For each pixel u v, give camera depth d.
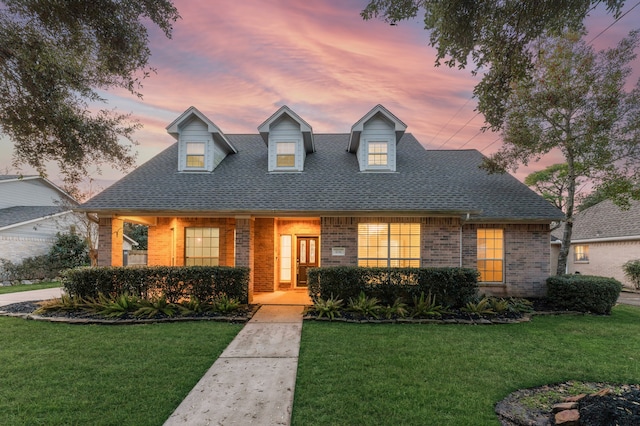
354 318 8.02
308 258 13.23
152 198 10.30
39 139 5.97
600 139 9.98
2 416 3.62
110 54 5.56
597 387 4.57
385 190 10.79
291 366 5.17
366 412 3.80
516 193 11.69
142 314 7.96
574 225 22.06
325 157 13.34
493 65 4.84
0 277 16.44
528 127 10.66
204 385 4.49
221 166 12.52
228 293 8.95
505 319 8.14
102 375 4.71
